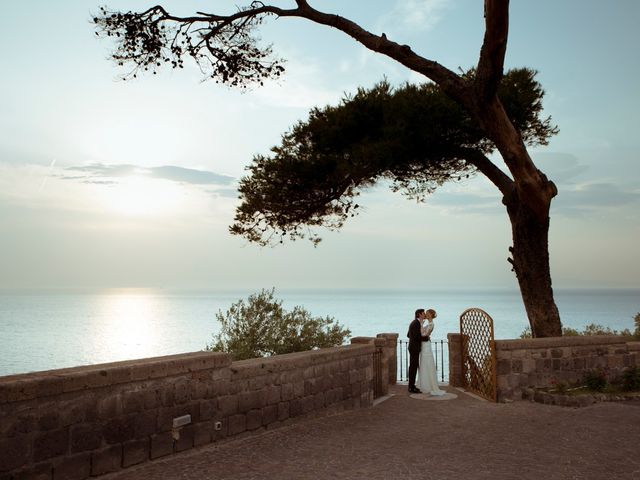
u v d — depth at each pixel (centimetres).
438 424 936
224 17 1182
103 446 612
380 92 1495
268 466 672
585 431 852
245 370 817
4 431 520
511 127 1198
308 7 1216
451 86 1179
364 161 1363
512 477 634
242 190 1534
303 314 1398
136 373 648
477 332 1270
